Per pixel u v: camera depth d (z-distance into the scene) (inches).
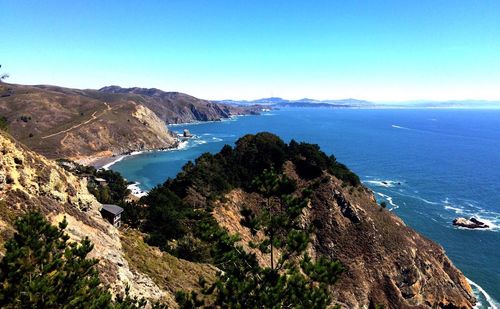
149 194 2679.6
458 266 2933.1
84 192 1734.7
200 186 2812.5
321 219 2765.7
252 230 824.3
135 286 1250.6
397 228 2888.8
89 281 672.4
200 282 824.3
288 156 3282.5
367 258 2573.8
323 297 699.4
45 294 575.5
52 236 722.8
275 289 703.7
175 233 2222.0
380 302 2372.0
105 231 1583.4
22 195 1243.2
